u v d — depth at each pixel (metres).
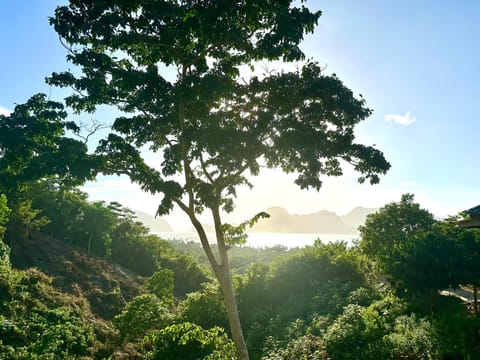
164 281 47.44
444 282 11.84
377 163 11.38
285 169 12.73
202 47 10.99
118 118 11.72
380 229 34.06
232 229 10.92
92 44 11.05
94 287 50.47
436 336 9.84
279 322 20.28
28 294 29.14
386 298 15.46
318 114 11.50
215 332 12.11
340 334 13.02
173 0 9.62
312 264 24.95
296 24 9.73
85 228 74.94
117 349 26.08
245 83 11.74
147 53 11.12
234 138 10.75
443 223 19.89
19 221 54.81
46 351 18.73
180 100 10.94
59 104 12.03
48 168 10.84
